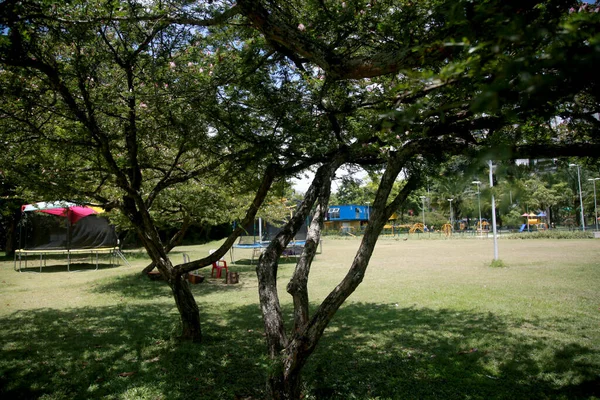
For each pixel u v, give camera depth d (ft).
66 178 16.99
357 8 11.12
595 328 18.31
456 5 3.88
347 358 15.43
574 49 2.89
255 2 8.03
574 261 44.06
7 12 10.11
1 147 14.94
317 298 28.35
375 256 60.23
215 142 15.15
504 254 56.90
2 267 56.44
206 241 115.85
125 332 20.48
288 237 12.51
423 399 11.85
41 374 14.65
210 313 24.72
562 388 12.32
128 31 14.71
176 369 14.93
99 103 14.65
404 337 17.99
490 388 12.49
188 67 14.73
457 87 4.72
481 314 21.53
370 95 12.71
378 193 10.03
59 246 51.49
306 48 7.91
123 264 60.18
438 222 155.53
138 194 16.72
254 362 15.53
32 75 13.10
